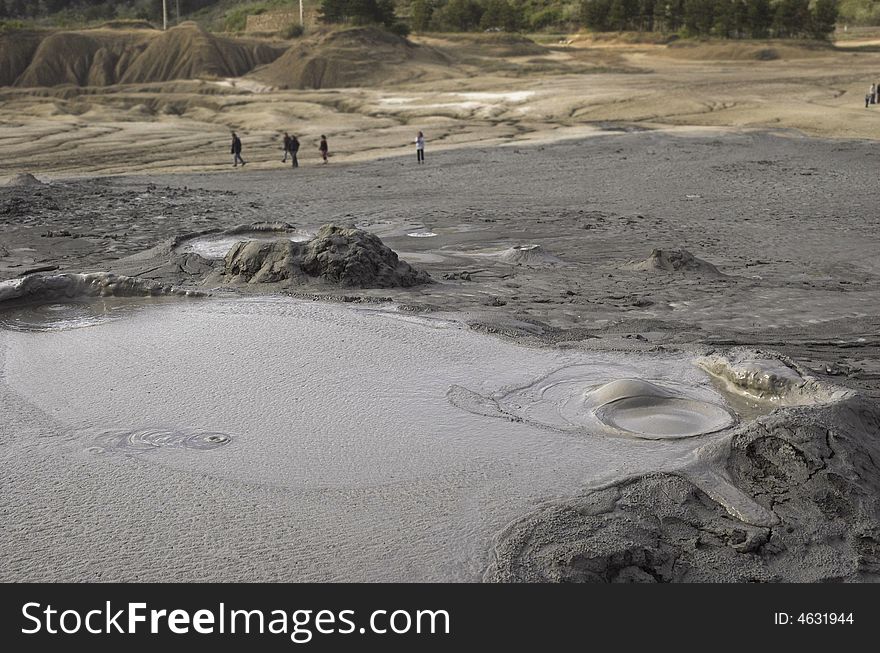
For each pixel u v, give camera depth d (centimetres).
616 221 2119
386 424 758
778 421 636
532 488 629
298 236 1798
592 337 1035
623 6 11038
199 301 1186
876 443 643
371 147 4053
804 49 8838
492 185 2792
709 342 1045
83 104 6294
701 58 8731
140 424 766
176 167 3416
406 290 1300
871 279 1510
